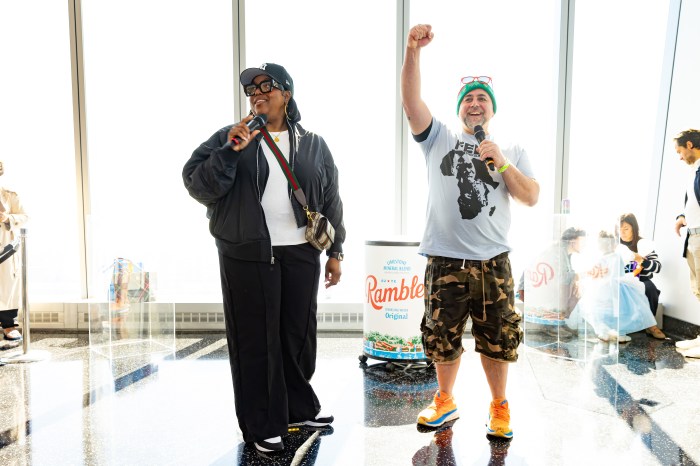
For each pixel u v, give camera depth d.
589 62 4.08
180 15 4.10
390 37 4.07
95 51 4.12
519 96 4.16
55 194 4.19
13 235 3.67
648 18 4.19
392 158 4.14
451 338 2.12
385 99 4.12
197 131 4.16
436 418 2.25
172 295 3.51
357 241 4.26
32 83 4.09
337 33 4.11
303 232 2.04
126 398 2.64
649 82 4.28
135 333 3.41
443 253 2.07
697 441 2.10
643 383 2.83
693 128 3.75
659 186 4.30
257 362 1.97
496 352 2.07
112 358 3.37
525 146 2.16
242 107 4.09
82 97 4.06
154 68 4.12
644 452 2.01
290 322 2.09
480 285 2.05
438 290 2.09
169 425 2.29
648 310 3.79
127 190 4.20
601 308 2.64
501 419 2.15
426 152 2.15
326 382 2.87
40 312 4.11
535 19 4.12
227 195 1.94
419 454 1.99
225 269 1.96
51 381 2.91
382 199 4.20
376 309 3.08
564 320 2.67
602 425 2.27
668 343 3.70
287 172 2.00
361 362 3.24
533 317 2.89
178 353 3.47
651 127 4.35
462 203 2.04
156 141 4.16
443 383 2.27
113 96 4.14
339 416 2.38
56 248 4.24
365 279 3.17
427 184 2.18
